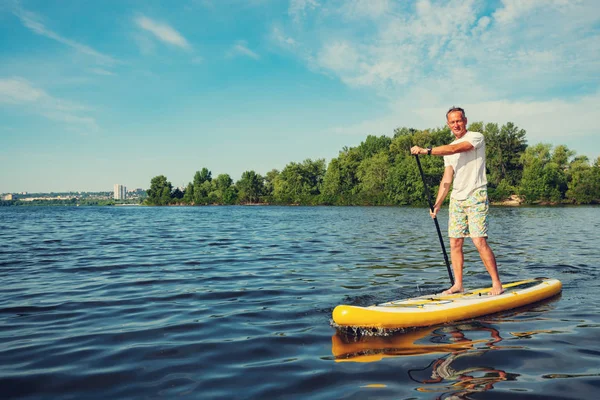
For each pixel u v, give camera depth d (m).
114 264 7.54
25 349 3.24
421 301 4.30
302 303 4.67
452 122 4.71
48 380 2.65
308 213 36.09
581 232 14.44
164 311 4.38
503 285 5.02
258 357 3.04
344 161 73.62
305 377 2.66
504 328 3.73
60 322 3.99
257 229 16.78
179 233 14.87
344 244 10.85
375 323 3.64
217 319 4.05
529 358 2.95
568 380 2.56
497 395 2.36
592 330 3.60
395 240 11.90
